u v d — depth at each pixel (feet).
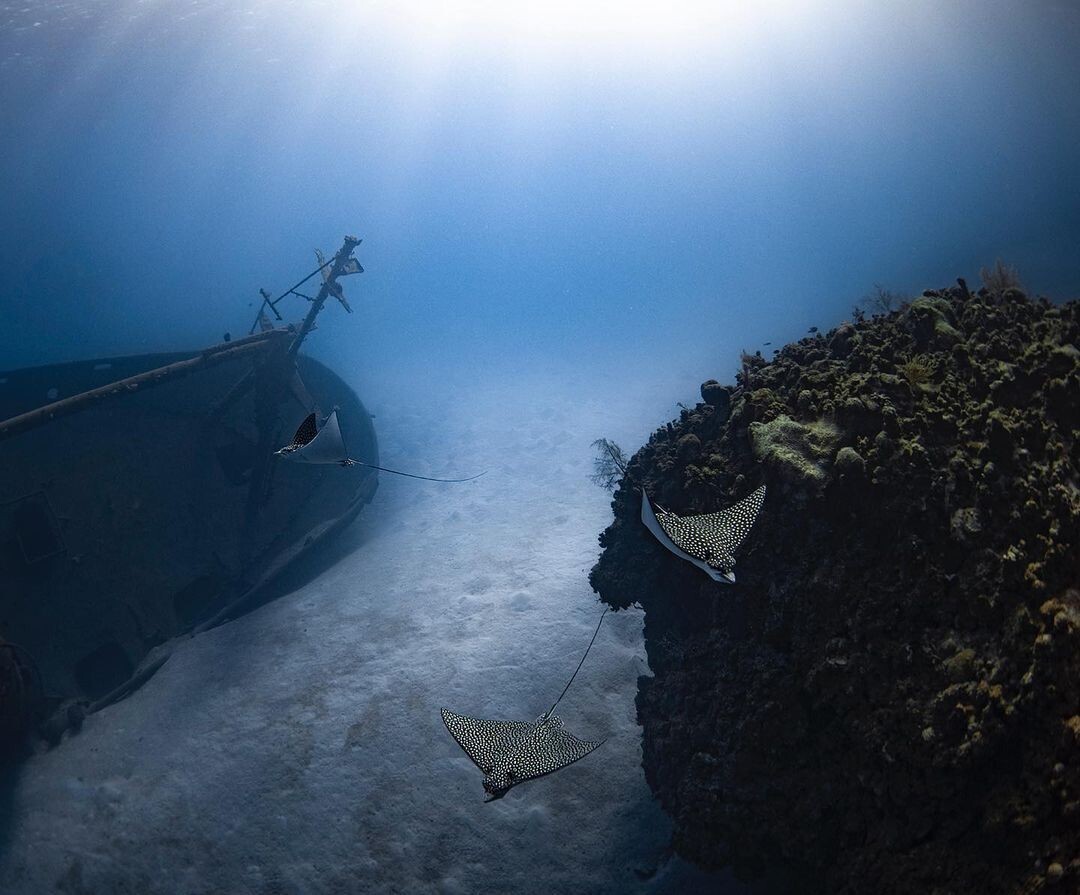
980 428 24.35
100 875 38.24
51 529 52.54
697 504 29.84
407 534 67.36
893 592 23.26
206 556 60.29
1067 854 17.33
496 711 43.98
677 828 27.84
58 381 66.54
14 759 46.37
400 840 37.63
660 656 32.91
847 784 23.29
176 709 48.37
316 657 50.96
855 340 30.40
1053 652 19.01
